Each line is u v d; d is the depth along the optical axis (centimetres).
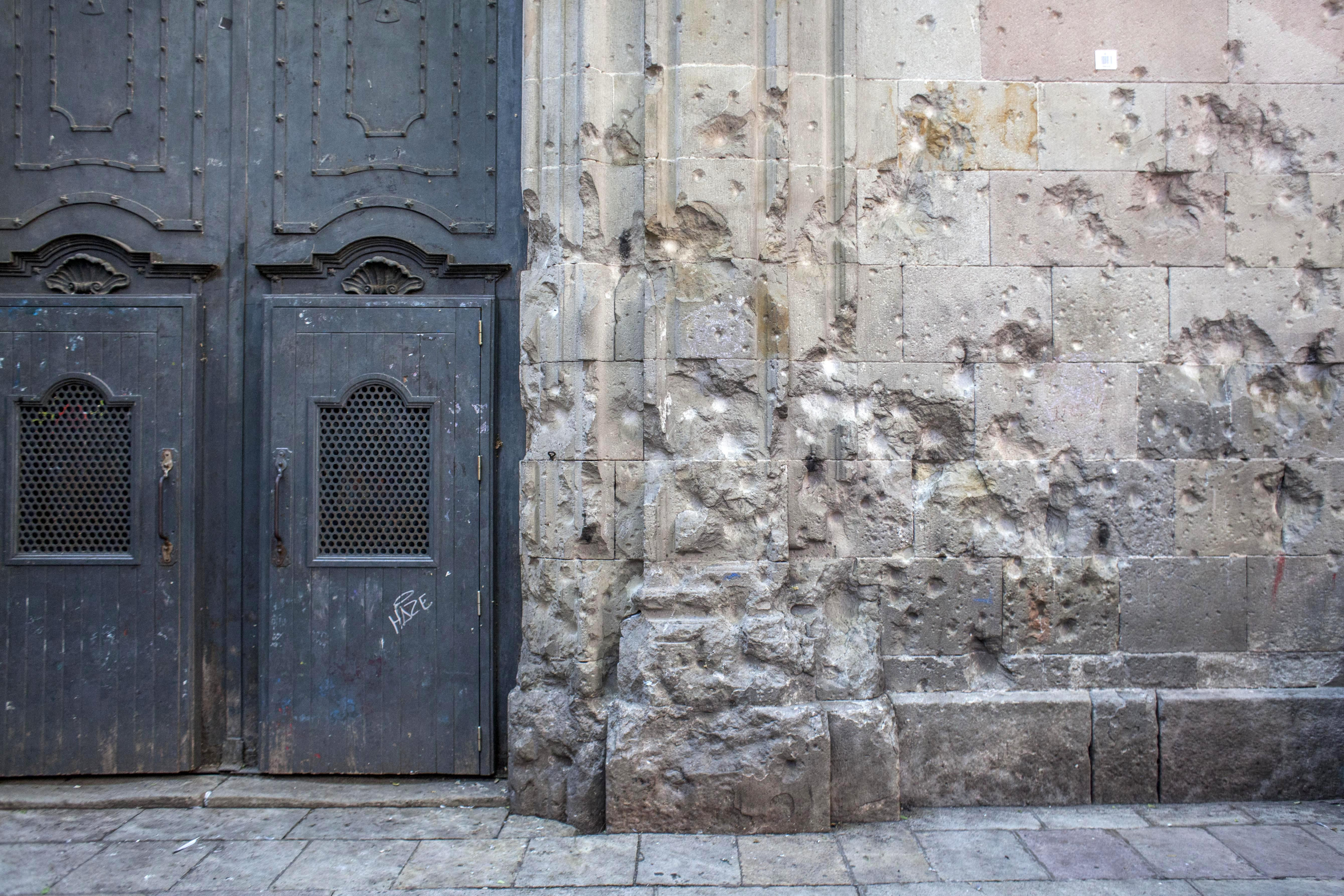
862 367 399
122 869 339
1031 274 404
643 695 364
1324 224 407
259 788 409
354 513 421
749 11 380
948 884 322
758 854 345
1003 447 404
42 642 418
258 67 432
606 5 388
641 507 384
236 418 428
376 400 421
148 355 421
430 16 430
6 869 340
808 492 393
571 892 318
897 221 402
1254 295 407
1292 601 404
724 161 377
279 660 418
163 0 430
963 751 392
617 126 387
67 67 429
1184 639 402
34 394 418
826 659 390
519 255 426
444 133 430
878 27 404
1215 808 388
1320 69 408
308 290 429
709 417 377
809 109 389
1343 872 331
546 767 385
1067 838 359
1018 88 404
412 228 428
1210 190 406
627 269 388
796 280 389
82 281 428
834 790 375
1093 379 404
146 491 421
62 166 427
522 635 409
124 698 419
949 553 400
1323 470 405
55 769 416
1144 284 405
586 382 381
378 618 420
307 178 430
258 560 428
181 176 429
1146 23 407
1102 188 405
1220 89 407
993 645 401
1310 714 396
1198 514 404
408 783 416
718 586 372
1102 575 401
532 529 396
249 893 321
